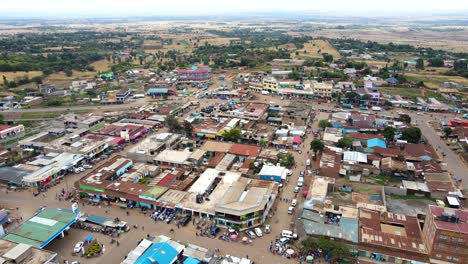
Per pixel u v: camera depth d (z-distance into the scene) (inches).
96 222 4158.5
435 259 3410.4
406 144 6387.8
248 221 4079.7
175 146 6525.6
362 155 5885.8
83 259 3587.6
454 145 6638.8
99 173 5123.0
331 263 3545.8
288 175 5383.9
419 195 4808.1
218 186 4825.3
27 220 3976.4
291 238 3892.7
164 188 4756.4
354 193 4808.1
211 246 3801.7
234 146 6299.2
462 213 3572.8
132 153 5900.6
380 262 3543.3
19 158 5964.6
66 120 7578.7
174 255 3479.3
